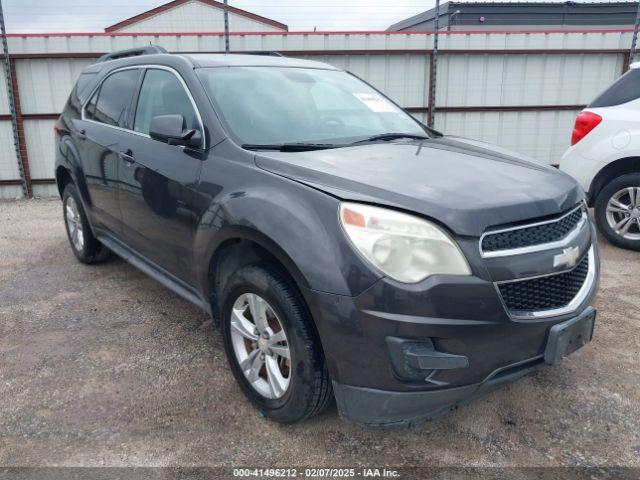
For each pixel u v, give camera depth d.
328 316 2.19
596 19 13.32
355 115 3.52
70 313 4.01
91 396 2.91
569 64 10.62
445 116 10.67
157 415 2.74
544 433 2.60
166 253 3.36
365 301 2.12
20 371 3.17
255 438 2.56
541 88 10.70
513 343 2.21
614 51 10.51
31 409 2.79
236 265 2.83
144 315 3.96
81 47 9.62
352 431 2.61
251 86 3.35
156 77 3.68
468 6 13.26
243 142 2.90
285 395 2.52
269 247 2.39
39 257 5.48
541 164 2.94
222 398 2.88
